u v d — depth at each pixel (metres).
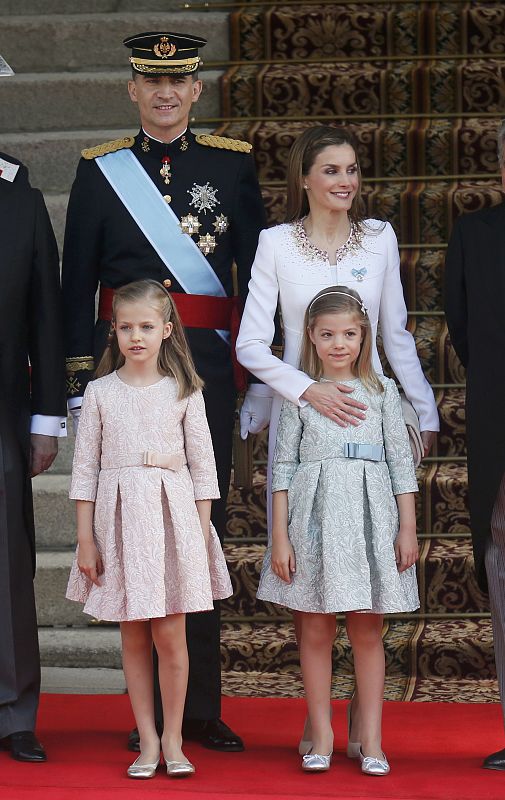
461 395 21.20
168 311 14.34
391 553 14.20
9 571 14.80
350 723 14.80
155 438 14.16
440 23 25.92
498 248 14.48
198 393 14.46
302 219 15.21
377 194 23.14
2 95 25.31
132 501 14.03
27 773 14.06
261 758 14.77
